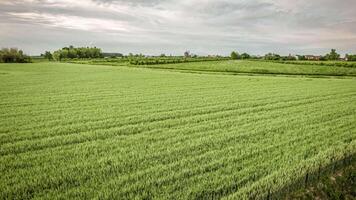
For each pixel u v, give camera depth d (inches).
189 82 1765.5
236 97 1164.5
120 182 360.8
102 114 796.6
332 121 740.0
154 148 504.7
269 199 327.6
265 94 1257.4
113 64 4306.1
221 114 821.2
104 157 453.7
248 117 782.5
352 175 413.7
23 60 5113.2
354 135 603.8
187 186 352.8
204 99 1101.7
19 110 833.5
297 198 347.9
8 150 479.2
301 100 1101.1
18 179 366.9
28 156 454.3
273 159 450.9
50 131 606.9
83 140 552.4
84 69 3085.6
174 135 593.0
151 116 778.8
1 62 4918.8
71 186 351.9
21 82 1635.1
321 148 514.3
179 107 924.0
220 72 2787.9
